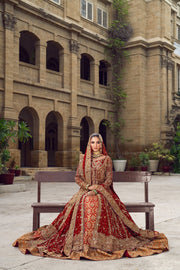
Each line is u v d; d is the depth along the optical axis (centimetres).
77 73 2186
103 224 441
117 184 1569
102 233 436
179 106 2611
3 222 652
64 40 2102
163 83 2442
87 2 2294
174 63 2653
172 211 781
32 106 1881
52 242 454
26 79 1864
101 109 2389
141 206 502
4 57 1723
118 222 462
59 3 2078
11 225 623
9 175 1238
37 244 459
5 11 1714
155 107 2430
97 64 2359
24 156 2369
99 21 2409
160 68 2453
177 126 2381
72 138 2102
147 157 2289
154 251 438
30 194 1135
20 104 1817
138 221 655
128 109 2450
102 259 409
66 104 2108
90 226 436
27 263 399
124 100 2462
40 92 1934
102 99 2375
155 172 2345
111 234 441
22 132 1459
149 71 2466
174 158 2320
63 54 2102
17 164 1741
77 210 452
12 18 1750
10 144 1711
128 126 2445
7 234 552
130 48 2445
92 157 496
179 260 411
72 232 439
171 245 480
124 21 2472
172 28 2714
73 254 418
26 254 435
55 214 730
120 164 2334
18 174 1700
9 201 955
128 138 2441
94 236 430
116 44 2408
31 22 1881
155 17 2444
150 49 2464
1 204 895
